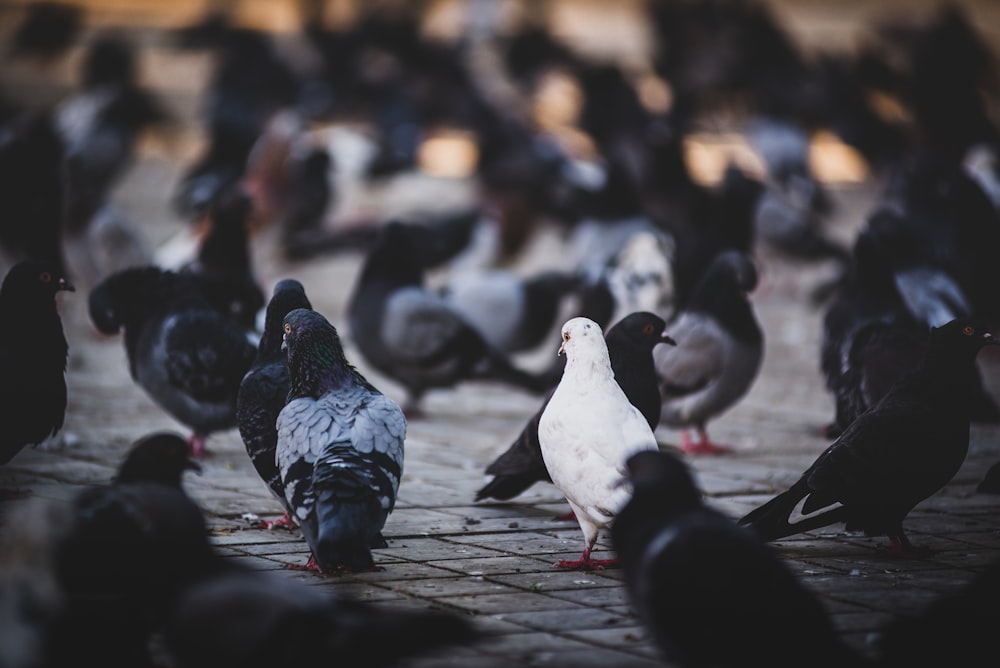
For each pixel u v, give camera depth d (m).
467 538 9.22
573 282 16.31
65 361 9.94
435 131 36.78
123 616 5.93
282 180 21.95
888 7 54.53
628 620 7.32
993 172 22.19
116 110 28.06
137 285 11.43
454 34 46.09
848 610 7.56
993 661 6.00
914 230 16.89
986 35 48.34
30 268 9.69
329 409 8.00
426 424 13.72
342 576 8.17
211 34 41.00
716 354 11.95
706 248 16.83
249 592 5.57
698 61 36.84
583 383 8.30
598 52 44.97
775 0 54.22
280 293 9.35
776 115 33.59
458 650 6.77
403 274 13.91
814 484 8.47
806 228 21.86
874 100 36.31
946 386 8.65
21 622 5.38
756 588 5.91
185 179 26.08
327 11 43.75
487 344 13.88
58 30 38.78
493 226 21.86
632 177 23.41
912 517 10.01
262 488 10.48
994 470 8.68
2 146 19.05
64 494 10.08
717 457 12.21
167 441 6.62
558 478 8.33
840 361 12.17
